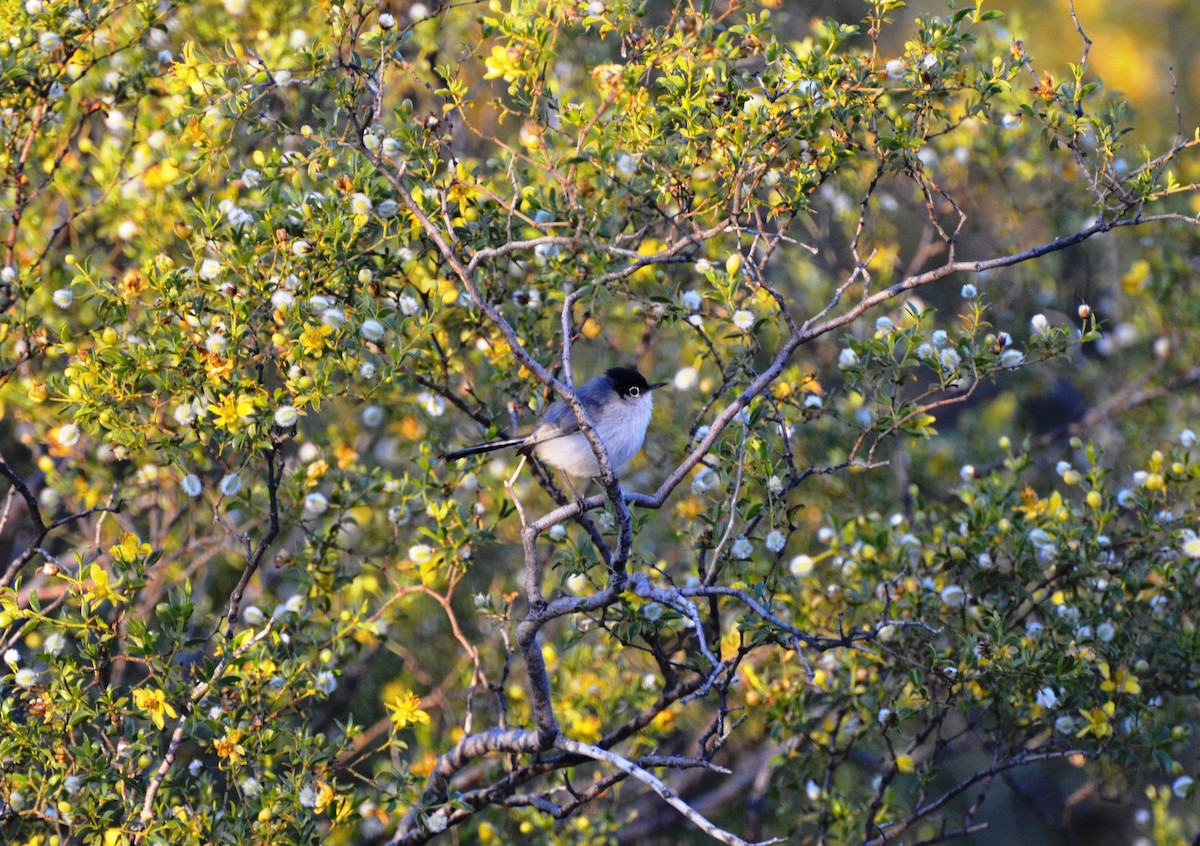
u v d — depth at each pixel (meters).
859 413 14.43
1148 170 9.16
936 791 18.16
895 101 12.41
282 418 9.39
